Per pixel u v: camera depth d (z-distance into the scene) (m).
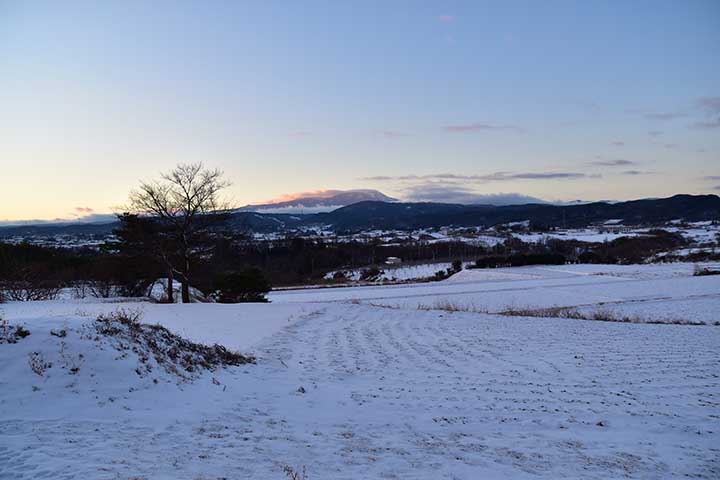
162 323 16.94
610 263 76.81
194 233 29.53
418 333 15.66
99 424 6.09
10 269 31.91
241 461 5.11
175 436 5.87
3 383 6.61
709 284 41.34
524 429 6.58
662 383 9.14
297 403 7.84
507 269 67.19
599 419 7.00
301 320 18.64
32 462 4.72
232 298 33.09
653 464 5.33
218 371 9.48
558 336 14.98
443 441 6.05
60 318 8.90
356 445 5.83
